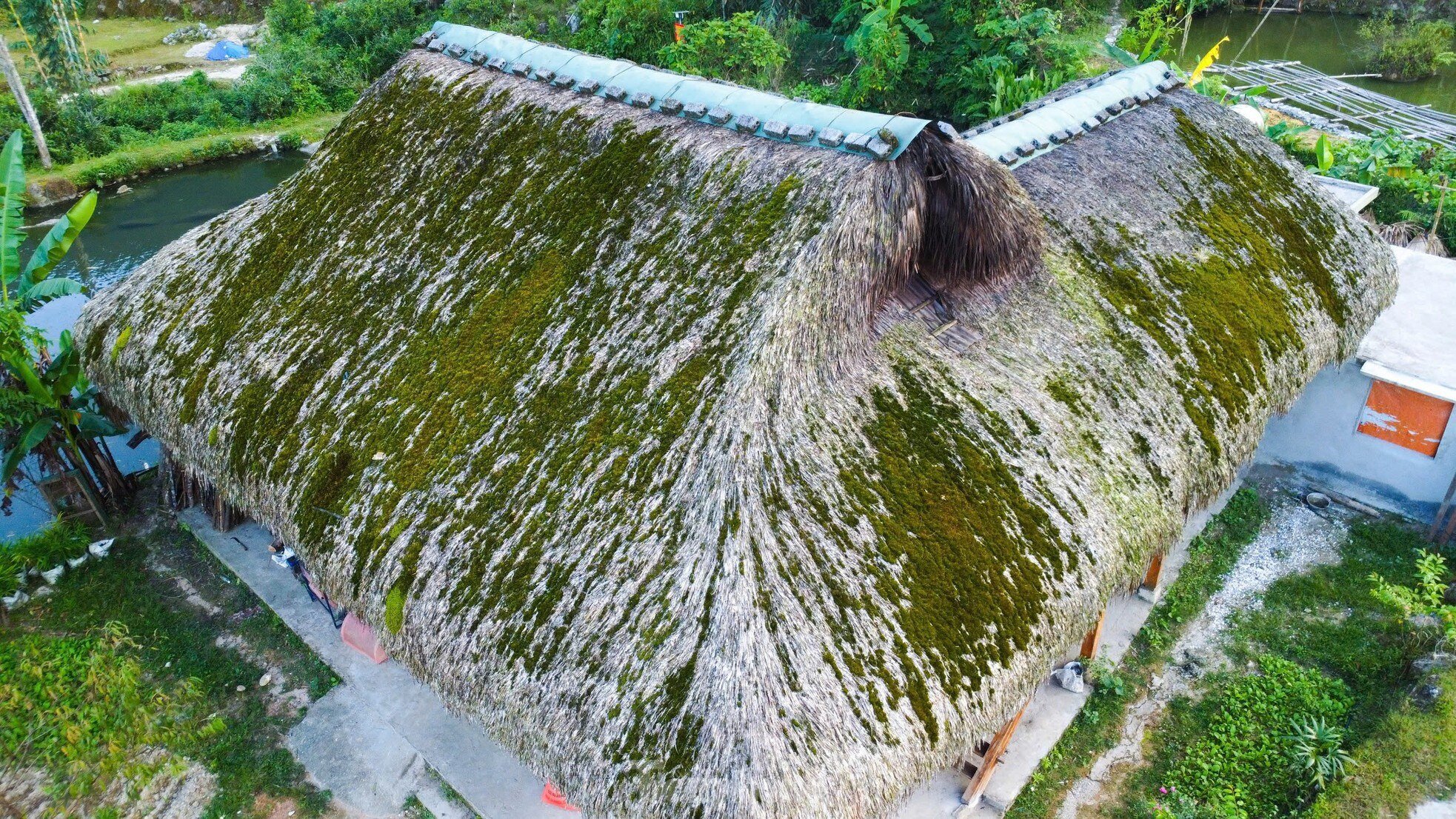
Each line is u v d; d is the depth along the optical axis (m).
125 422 11.30
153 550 11.34
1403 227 15.21
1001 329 8.08
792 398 6.65
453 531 6.95
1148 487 7.63
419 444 7.50
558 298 7.79
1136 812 7.98
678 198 7.84
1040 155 9.90
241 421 8.45
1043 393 7.72
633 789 5.55
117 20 35.38
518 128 9.14
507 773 8.45
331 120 26.83
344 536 7.39
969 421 7.23
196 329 9.39
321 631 10.04
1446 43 26.88
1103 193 9.73
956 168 7.54
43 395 10.20
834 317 6.98
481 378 7.63
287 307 9.05
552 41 28.78
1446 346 10.98
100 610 10.45
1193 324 8.86
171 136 25.39
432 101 9.97
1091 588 6.93
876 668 5.86
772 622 5.76
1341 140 20.36
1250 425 8.65
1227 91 19.86
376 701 9.24
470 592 6.66
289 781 8.53
